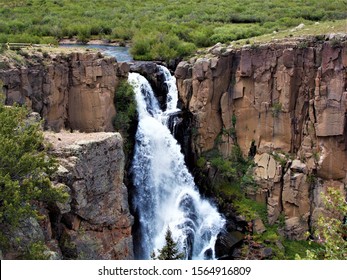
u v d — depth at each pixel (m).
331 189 20.67
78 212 22.78
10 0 77.50
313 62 36.06
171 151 38.84
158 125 38.53
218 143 40.34
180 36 53.88
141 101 38.75
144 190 37.12
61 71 33.56
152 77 41.88
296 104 37.50
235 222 37.25
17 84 30.05
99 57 35.56
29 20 61.09
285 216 37.47
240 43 41.09
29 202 19.58
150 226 36.59
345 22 44.44
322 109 35.78
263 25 56.56
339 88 34.94
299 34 40.25
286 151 38.22
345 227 19.03
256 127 39.16
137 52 47.88
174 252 24.98
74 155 22.86
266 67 37.66
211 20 64.25
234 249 35.81
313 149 37.06
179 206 38.16
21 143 19.64
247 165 39.44
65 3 77.56
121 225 25.75
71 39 56.97
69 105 34.88
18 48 33.16
